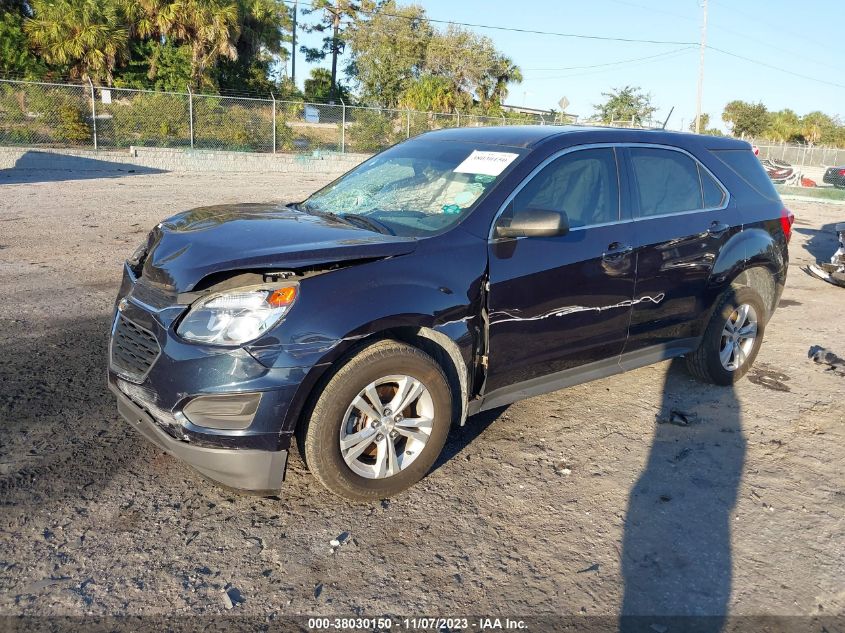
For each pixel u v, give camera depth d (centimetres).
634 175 444
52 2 2766
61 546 297
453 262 350
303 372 302
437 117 2770
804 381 543
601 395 496
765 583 298
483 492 360
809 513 354
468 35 4831
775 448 425
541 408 468
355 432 333
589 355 423
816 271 939
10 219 1085
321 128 2612
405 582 289
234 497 343
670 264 449
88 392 450
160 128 2278
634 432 438
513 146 411
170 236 361
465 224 364
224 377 297
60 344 534
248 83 3541
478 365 374
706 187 491
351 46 4775
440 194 395
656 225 443
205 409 302
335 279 317
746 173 528
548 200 397
